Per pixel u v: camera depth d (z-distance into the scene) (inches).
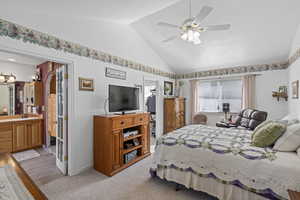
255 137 77.7
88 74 110.7
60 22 94.7
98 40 117.7
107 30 124.6
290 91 145.1
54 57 91.6
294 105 129.6
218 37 139.6
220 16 114.7
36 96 159.3
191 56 179.6
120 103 119.9
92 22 113.2
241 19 115.6
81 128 107.0
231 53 162.6
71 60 100.3
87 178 98.6
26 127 148.3
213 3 105.2
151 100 235.8
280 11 104.2
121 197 79.4
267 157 63.1
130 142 128.0
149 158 130.7
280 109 162.9
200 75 213.5
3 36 72.8
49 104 155.8
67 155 104.0
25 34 80.0
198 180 76.6
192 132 104.7
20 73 163.5
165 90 208.1
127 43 144.3
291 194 50.1
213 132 104.7
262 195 60.7
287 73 158.6
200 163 76.4
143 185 90.4
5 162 54.4
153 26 141.3
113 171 103.0
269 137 72.7
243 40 139.6
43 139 160.6
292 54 134.2
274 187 58.1
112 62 129.2
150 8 101.1
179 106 207.2
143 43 164.4
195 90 214.2
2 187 39.9
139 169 110.7
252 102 173.9
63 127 104.3
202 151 76.8
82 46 106.7
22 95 165.3
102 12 100.3
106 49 124.1
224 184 69.2
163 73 202.1
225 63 186.4
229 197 67.7
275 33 125.6
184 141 85.3
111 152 101.6
